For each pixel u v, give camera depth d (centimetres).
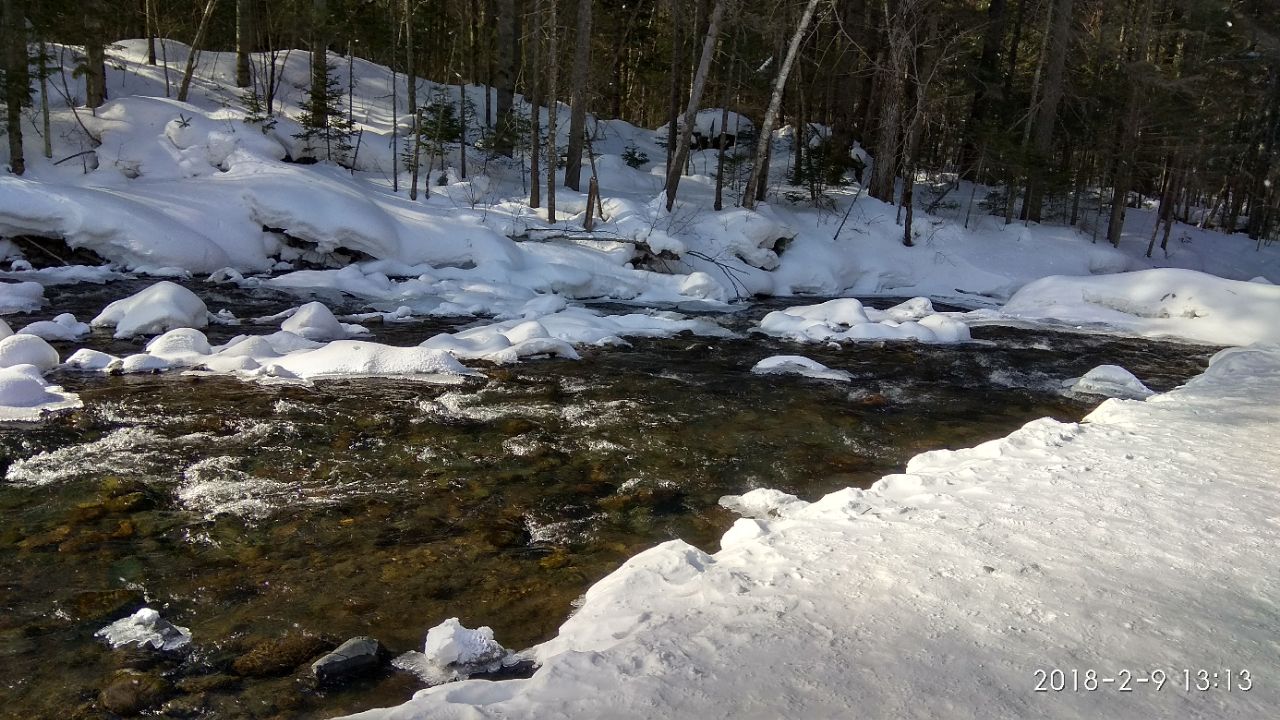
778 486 596
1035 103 2328
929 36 2100
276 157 1756
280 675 338
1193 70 2580
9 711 313
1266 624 313
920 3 1939
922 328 1263
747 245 1798
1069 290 1583
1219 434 637
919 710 251
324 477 572
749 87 2367
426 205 1723
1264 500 465
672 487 583
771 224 1831
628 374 931
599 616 347
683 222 1812
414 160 1853
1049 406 876
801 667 278
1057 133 2656
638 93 3778
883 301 1783
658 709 252
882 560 376
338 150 1922
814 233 2009
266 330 1049
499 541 480
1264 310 1382
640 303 1535
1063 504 459
